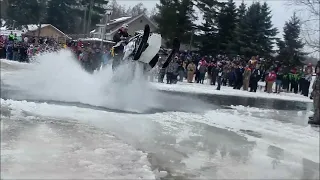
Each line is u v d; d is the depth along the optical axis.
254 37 52.53
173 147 7.18
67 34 51.22
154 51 12.34
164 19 47.09
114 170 5.24
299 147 8.57
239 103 17.58
